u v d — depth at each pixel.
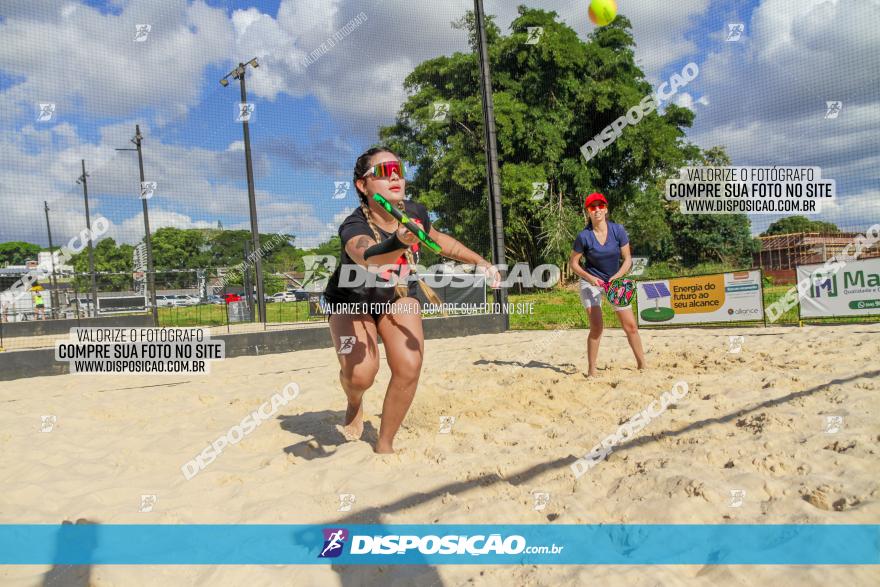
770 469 2.70
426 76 21.30
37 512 2.69
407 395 3.14
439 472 2.93
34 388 6.80
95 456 3.63
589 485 2.71
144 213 10.57
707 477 2.61
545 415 4.15
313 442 3.57
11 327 14.62
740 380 4.60
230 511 2.63
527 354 7.30
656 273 21.58
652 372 5.32
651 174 24.09
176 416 4.70
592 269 5.39
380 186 2.95
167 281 14.19
